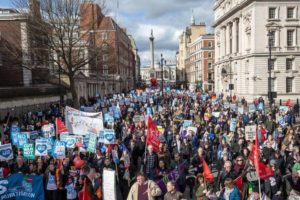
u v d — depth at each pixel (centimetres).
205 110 2897
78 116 1550
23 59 4091
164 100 4312
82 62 4028
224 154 1291
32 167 1266
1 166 1277
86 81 6494
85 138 1488
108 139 1459
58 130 1622
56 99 5006
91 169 1144
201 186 1042
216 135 1836
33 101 4225
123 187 1262
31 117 2964
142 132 1730
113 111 2556
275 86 6581
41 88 4547
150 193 955
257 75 6569
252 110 2880
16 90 3875
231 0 7944
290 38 6612
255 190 1038
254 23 6569
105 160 1269
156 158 1289
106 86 8281
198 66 13088
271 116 2484
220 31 8844
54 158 1302
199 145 1605
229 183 956
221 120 2241
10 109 3669
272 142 1488
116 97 4162
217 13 9225
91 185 1060
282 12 6538
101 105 3447
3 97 3584
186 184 1293
